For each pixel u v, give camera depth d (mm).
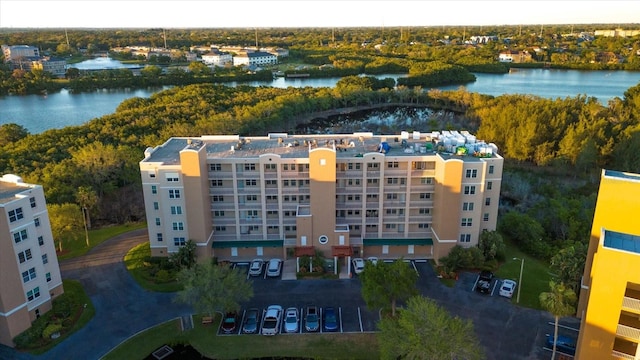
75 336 64438
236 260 84875
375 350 61656
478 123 178500
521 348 61656
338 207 83750
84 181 107562
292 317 67188
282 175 81812
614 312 44719
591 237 62156
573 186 120562
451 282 77000
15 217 61938
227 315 68312
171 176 77875
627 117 156000
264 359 60688
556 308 53719
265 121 168625
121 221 104250
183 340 64125
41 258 66500
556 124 139000
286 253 84438
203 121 153625
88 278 78062
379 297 62125
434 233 83812
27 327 64125
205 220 80000
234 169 81125
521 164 138500
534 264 82875
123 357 60875
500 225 95125
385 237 85875
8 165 114438
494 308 70125
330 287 76188
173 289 75188
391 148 87875
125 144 130625
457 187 77812
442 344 49594
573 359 59094
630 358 45250
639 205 57250
